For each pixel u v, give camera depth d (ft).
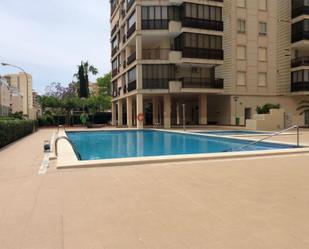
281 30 121.39
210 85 107.86
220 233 11.89
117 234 11.89
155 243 11.00
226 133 76.38
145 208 15.17
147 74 101.40
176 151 52.21
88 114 161.17
